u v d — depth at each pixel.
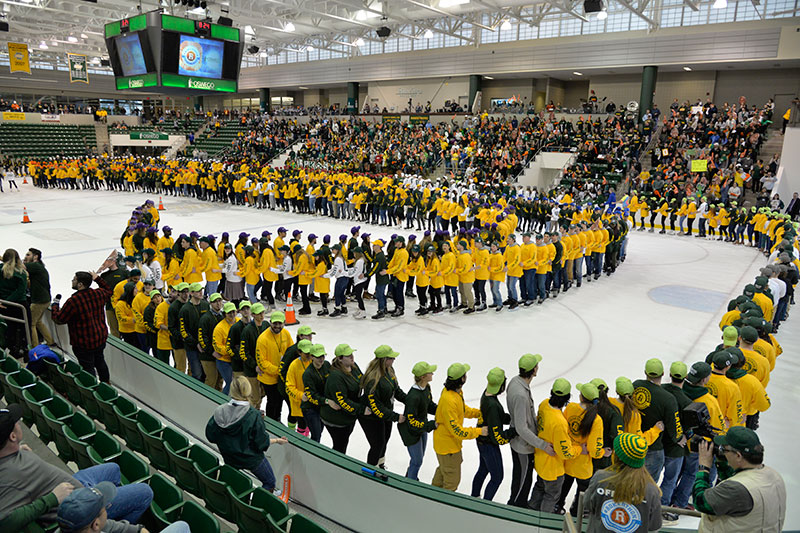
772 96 33.66
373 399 5.43
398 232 22.53
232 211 26.78
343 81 48.53
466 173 31.38
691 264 18.20
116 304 8.57
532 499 5.21
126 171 34.69
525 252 12.73
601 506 3.19
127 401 6.02
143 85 17.44
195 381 6.52
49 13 38.44
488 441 5.20
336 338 10.67
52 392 6.04
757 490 3.00
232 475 4.74
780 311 11.51
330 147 40.09
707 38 31.50
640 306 13.27
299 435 5.41
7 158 45.34
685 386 5.20
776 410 7.99
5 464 3.30
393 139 38.34
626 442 3.13
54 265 15.45
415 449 5.52
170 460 5.18
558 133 33.12
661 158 28.89
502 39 39.34
